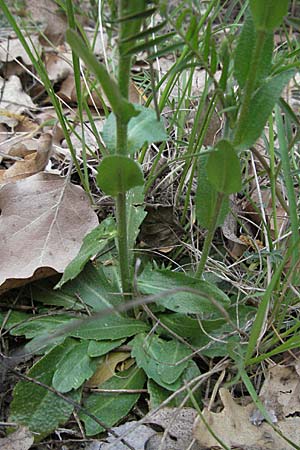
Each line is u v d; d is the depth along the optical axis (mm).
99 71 258
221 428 323
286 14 269
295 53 357
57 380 339
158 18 646
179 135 454
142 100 520
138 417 344
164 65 627
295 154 463
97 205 440
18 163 474
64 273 369
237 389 353
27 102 580
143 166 460
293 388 347
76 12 605
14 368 354
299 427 331
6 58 596
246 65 299
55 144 512
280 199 352
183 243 414
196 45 314
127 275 359
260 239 448
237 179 298
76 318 371
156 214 415
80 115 405
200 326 350
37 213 406
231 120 306
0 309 380
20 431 323
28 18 709
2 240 391
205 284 353
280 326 357
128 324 365
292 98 545
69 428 336
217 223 339
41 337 355
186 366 345
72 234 404
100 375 353
